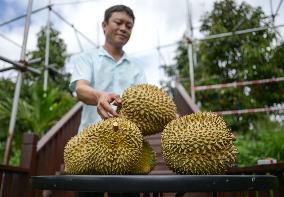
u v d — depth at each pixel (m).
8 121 7.54
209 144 1.06
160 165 3.29
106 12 2.22
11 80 10.12
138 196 1.52
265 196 2.34
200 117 1.17
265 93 8.92
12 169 2.97
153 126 1.27
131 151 1.10
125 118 1.24
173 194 2.92
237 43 9.34
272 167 2.20
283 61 8.89
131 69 2.25
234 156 1.13
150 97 1.26
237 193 2.74
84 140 1.12
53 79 11.95
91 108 2.01
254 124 8.71
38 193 3.67
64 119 4.84
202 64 9.91
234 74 9.41
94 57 2.12
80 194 1.56
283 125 7.45
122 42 2.20
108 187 0.88
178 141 1.08
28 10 4.56
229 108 9.17
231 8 9.63
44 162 4.14
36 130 7.38
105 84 2.11
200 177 0.88
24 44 4.39
